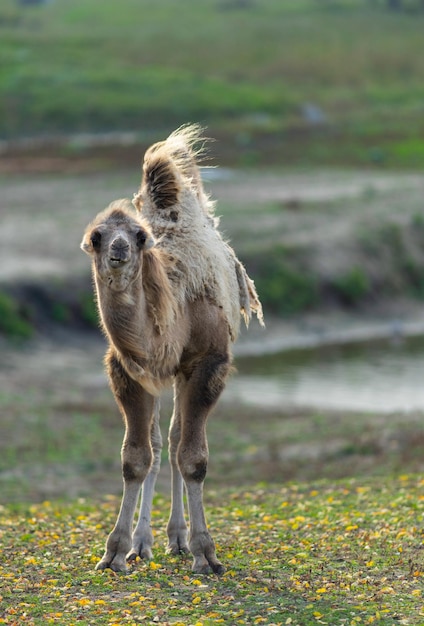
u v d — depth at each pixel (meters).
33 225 129.75
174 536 33.62
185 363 31.03
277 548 33.47
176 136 35.88
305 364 98.50
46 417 73.38
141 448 30.14
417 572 29.78
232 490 51.00
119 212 28.30
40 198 148.38
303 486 49.72
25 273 107.56
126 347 28.16
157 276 28.75
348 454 61.50
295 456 62.38
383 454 60.12
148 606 27.11
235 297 34.62
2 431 68.88
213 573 30.12
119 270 27.11
